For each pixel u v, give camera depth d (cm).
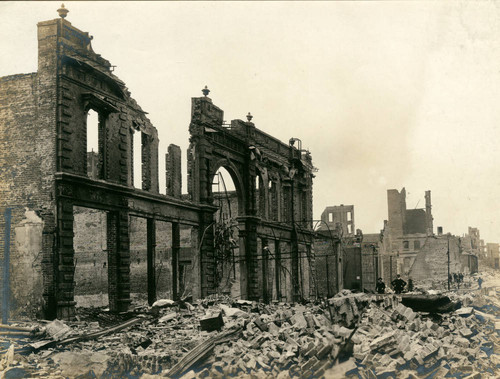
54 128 2691
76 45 2823
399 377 1755
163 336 2294
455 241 7169
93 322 2609
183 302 3044
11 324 2358
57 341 2047
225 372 1777
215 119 3950
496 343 2255
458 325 2477
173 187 3578
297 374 1784
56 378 1691
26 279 2661
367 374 1762
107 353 1909
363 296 2936
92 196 2845
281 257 5144
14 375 1692
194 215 3756
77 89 2800
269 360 1875
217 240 4003
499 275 6269
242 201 4325
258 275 4512
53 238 2642
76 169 2761
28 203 2706
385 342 1952
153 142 3409
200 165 3822
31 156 2723
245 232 4284
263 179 4656
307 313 2431
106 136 2981
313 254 5616
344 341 1909
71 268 2678
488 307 2972
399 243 7562
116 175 3052
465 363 1894
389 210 7662
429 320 2491
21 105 2767
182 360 1833
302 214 5494
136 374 1794
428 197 6144
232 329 2200
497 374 1866
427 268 7225
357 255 6888
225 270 4506
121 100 3114
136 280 4850
